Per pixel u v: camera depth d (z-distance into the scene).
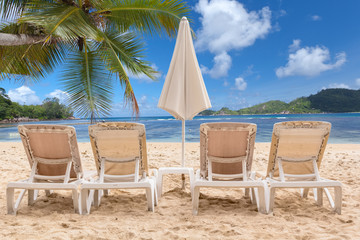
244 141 2.93
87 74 7.33
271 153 2.97
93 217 2.70
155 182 3.15
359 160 6.49
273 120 45.28
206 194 3.71
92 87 7.34
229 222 2.56
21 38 5.85
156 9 7.73
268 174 3.06
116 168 3.10
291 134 2.85
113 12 7.74
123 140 2.91
